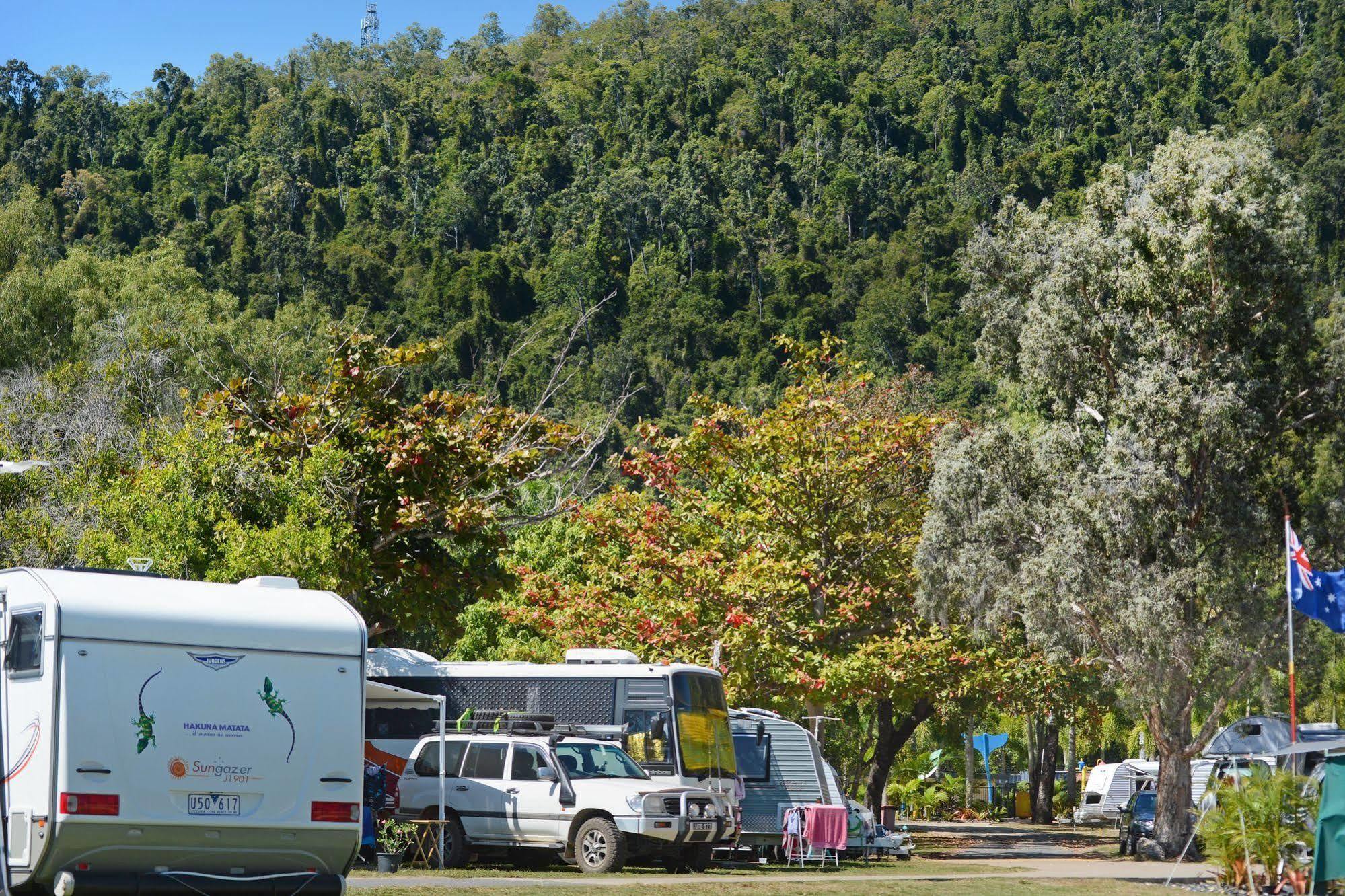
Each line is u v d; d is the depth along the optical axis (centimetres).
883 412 4650
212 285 18175
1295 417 3167
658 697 2472
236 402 2767
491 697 2589
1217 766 3259
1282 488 3188
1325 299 3180
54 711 1202
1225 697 3167
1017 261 3644
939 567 3206
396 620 2867
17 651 1243
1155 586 2916
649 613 3438
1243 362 2994
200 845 1267
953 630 3434
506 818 2259
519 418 2988
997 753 7575
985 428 3316
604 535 3600
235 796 1287
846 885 2069
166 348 4094
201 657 1284
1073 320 3212
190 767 1262
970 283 3716
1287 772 2000
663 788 2255
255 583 1420
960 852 3553
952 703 3866
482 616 4491
